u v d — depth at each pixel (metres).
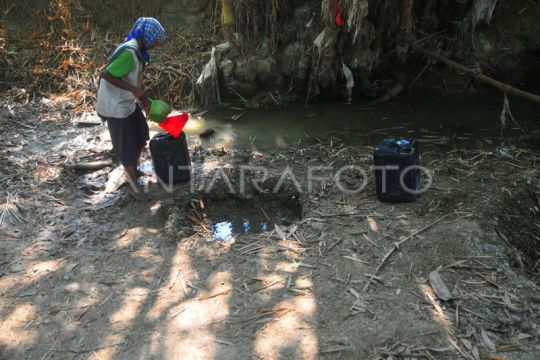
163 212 4.51
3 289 3.65
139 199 4.66
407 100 7.00
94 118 6.36
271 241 4.08
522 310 3.34
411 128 6.12
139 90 4.21
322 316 3.34
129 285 3.66
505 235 4.18
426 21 7.02
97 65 7.30
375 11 6.55
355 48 6.61
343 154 5.45
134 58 4.13
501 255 3.85
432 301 3.44
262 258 3.89
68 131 6.05
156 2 7.96
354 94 7.07
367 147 5.61
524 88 7.23
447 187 4.73
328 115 6.57
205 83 6.85
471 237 3.99
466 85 7.20
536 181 4.82
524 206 4.59
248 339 3.19
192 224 4.46
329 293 3.53
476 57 7.14
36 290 3.64
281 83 6.95
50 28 7.64
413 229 4.13
